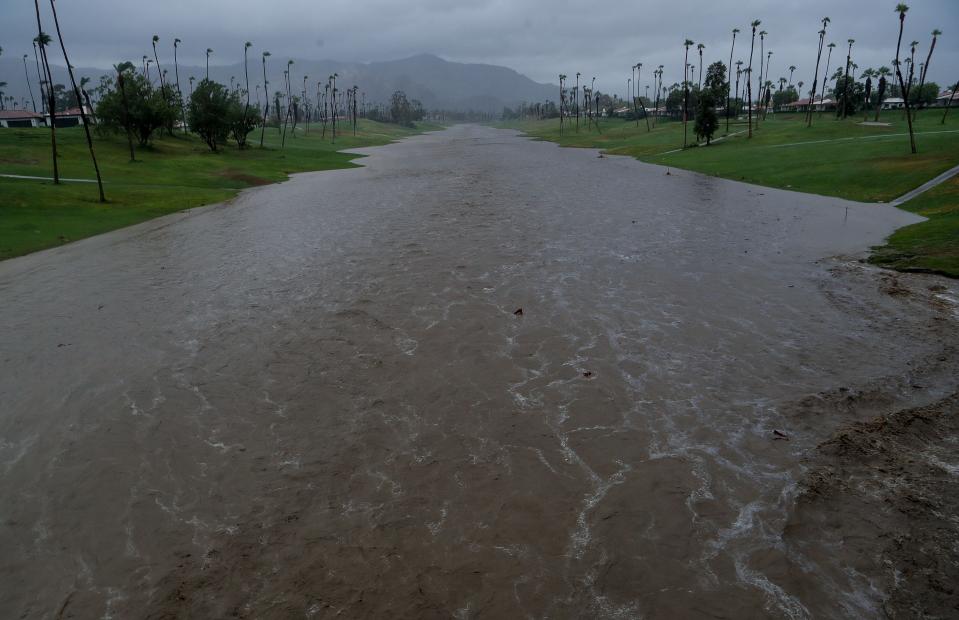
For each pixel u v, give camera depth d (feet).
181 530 34.96
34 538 34.73
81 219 136.05
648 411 46.42
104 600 30.12
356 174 258.98
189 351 60.39
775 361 54.80
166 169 230.07
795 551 31.91
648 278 81.46
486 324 65.00
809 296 73.00
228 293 79.46
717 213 133.59
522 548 32.83
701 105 302.04
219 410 48.55
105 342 63.36
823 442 41.52
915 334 60.03
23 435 45.78
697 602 29.01
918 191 138.51
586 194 170.50
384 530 34.45
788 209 136.46
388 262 93.04
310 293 78.07
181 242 114.62
